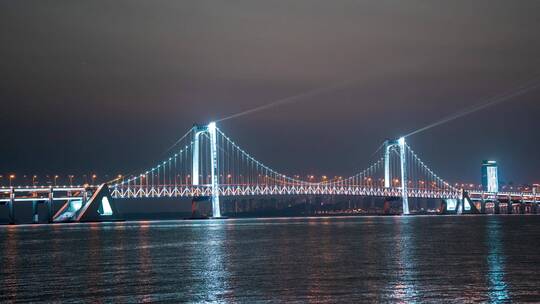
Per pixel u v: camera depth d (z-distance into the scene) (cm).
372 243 16200
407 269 10962
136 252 14388
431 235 19338
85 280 10169
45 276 10656
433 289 9100
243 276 10369
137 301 8575
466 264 11575
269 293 8944
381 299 8488
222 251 14362
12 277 10600
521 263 11662
